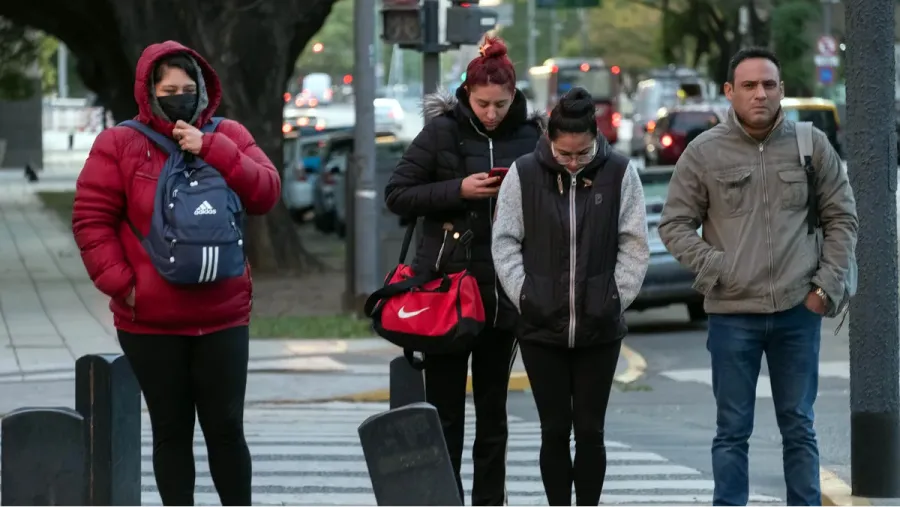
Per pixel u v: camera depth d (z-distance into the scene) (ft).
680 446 88.94
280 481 72.33
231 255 47.96
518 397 112.88
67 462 40.11
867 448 62.95
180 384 48.91
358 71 146.30
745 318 55.01
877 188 61.67
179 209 47.42
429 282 53.57
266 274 193.98
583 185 51.65
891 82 61.36
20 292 168.35
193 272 47.14
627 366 125.59
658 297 142.00
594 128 50.96
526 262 51.90
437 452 39.78
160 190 47.67
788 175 54.65
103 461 42.96
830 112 296.10
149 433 87.86
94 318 147.43
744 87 54.44
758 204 54.75
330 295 171.53
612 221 51.52
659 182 148.87
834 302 54.49
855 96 61.62
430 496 39.70
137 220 48.06
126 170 47.96
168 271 47.03
